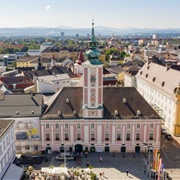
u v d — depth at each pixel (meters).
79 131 98.06
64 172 81.44
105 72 189.62
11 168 82.00
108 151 99.69
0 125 84.81
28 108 98.25
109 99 100.62
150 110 98.44
